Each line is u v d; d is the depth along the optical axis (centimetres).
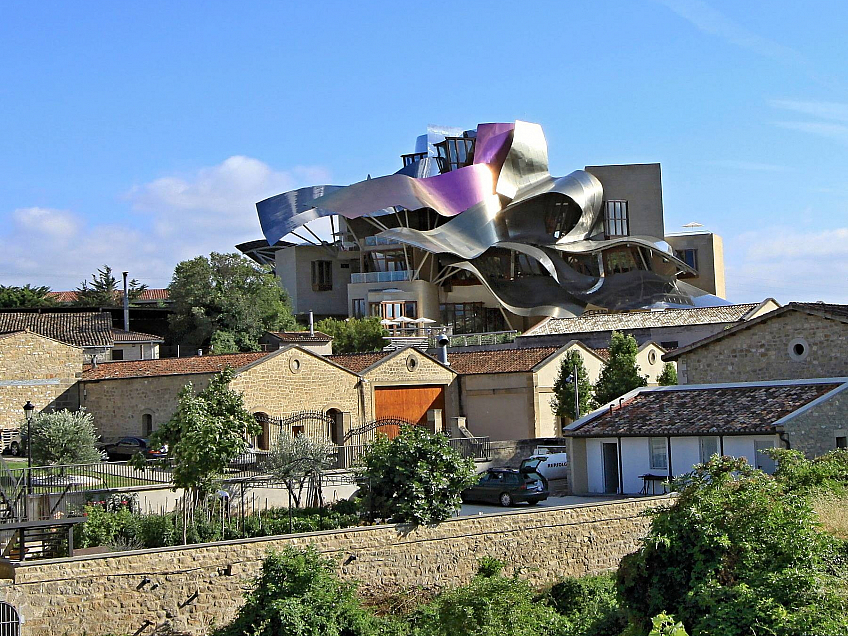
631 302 9062
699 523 1745
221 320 8538
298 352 4769
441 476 2719
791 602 1612
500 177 10844
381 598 2538
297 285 10606
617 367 4928
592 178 10788
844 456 2994
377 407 5159
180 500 2947
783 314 3781
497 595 2123
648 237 10169
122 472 3628
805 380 3597
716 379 3975
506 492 3612
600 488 3775
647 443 3600
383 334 8569
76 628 2147
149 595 2245
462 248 9631
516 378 5378
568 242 10212
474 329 10025
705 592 1636
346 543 2533
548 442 4762
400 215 10812
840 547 2017
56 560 2144
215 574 2331
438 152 12494
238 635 2173
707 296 9725
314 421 4788
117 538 2631
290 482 3253
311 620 2172
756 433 3297
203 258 8712
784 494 1881
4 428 4728
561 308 9094
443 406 5478
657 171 11219
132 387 4853
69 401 5003
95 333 6059
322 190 11106
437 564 2659
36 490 3044
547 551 2808
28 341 4859
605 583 2709
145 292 13275
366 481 2875
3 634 2044
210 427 2842
